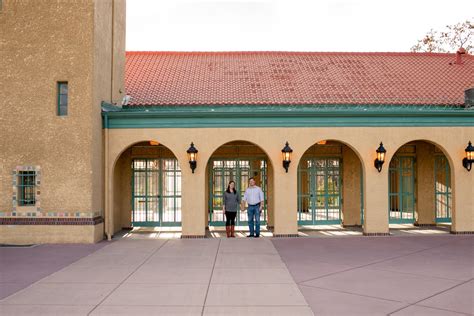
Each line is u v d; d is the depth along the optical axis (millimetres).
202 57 19562
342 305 6832
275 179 13867
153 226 16109
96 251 11453
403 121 14086
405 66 18844
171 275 8812
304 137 13922
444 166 16609
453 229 14258
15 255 10922
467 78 17781
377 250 11484
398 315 6363
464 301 7020
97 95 13133
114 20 14633
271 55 19766
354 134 14000
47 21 12773
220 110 14531
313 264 9820
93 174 12773
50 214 12656
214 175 16250
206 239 13438
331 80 17109
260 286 7957
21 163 12719
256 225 13977
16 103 12734
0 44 12742
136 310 6605
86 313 6469
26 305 6840
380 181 14031
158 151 16156
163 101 15266
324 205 16453
